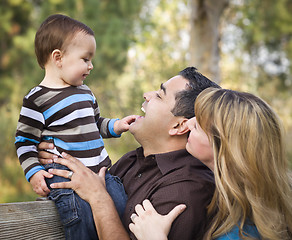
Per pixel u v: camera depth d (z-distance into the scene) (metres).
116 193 2.05
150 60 15.30
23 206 1.64
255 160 1.75
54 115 1.92
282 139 1.84
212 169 1.96
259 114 1.80
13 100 10.27
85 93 2.04
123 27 12.97
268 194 1.77
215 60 7.24
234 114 1.80
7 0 10.90
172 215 1.82
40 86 1.96
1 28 10.73
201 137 1.90
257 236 1.79
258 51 15.26
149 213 1.84
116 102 10.79
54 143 1.94
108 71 12.20
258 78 15.27
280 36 14.39
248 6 12.72
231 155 1.77
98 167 2.01
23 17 11.26
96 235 1.91
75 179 1.88
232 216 1.75
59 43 1.95
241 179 1.76
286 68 15.20
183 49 16.61
